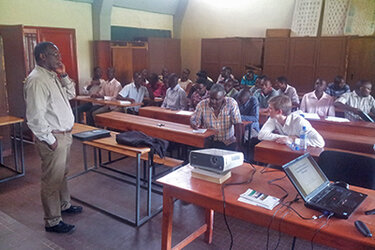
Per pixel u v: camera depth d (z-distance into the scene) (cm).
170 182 195
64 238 256
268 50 733
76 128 346
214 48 816
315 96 466
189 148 482
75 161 442
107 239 256
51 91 236
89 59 734
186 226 278
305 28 705
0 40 443
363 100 433
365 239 136
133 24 813
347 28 659
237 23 820
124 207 309
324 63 673
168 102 550
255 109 418
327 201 167
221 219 290
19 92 524
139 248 246
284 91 530
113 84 643
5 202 317
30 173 396
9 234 257
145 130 382
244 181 198
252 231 271
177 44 884
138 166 268
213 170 194
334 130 360
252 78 688
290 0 732
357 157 217
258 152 285
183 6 892
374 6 626
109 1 710
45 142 240
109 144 287
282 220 154
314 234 147
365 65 641
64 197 289
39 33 581
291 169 171
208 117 349
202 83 516
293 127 294
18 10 589
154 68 819
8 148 464
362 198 172
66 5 668
